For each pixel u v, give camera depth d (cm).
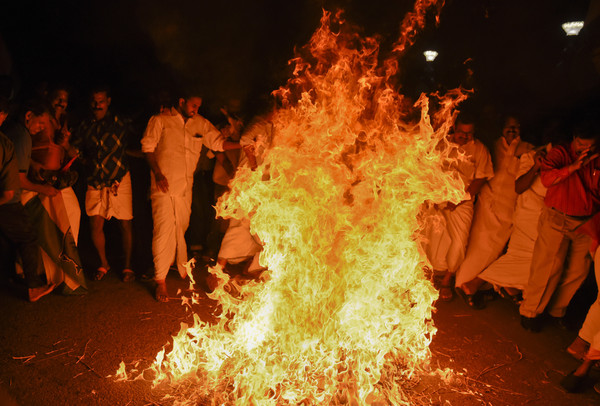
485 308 547
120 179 562
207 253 656
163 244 531
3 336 443
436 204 562
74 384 383
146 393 375
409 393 386
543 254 480
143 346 439
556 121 504
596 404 391
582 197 454
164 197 533
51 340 442
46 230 516
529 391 402
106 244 682
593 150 442
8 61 770
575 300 577
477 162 543
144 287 560
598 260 423
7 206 482
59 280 529
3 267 571
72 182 529
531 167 516
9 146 455
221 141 557
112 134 556
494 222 547
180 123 539
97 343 441
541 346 473
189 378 391
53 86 539
